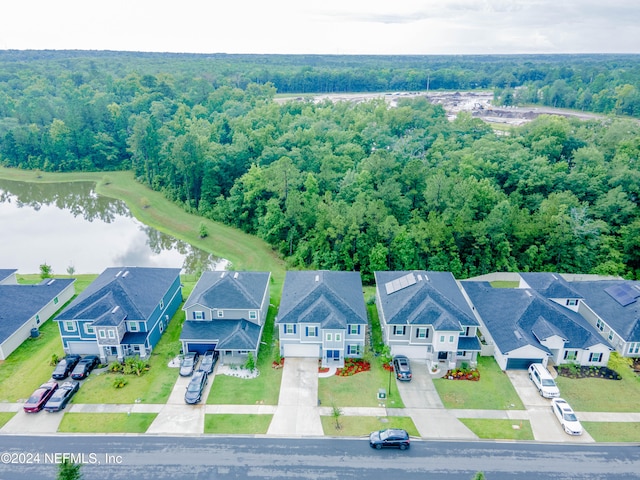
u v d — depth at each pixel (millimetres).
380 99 151000
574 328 47562
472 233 64938
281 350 47531
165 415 39594
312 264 70625
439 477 34031
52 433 37562
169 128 121625
